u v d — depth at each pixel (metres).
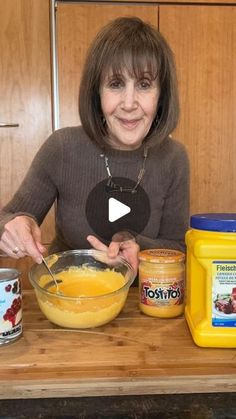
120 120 1.05
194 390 0.66
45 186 1.22
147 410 0.61
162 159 1.21
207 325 0.73
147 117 1.05
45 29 2.18
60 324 0.81
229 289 0.72
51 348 0.73
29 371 0.67
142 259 0.87
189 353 0.71
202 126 2.32
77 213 1.22
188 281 0.83
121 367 0.67
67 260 0.98
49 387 0.65
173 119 1.13
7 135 2.26
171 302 0.85
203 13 2.22
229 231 0.72
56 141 1.20
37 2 2.16
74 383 0.65
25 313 0.89
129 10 2.19
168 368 0.67
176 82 1.09
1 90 2.21
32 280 0.83
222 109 2.31
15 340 0.75
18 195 1.21
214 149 2.35
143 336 0.78
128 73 0.98
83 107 1.11
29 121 2.25
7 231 0.90
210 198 2.39
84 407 0.62
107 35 1.00
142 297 0.88
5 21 2.16
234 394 0.65
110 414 0.60
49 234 2.25
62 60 2.21
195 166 2.35
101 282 0.95
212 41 2.25
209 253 0.72
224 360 0.69
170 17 2.21
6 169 2.28
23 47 2.19
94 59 1.02
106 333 0.79
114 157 1.18
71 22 2.17
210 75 2.28
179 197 1.28
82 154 1.18
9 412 0.61
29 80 2.21
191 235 0.78
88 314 0.79
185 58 2.25
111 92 1.02
